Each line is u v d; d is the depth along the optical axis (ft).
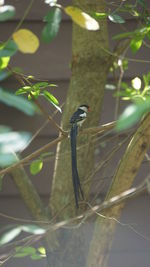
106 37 23.93
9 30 29.53
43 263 29.14
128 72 29.04
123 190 20.88
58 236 23.00
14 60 29.48
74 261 22.98
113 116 29.17
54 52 29.55
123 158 20.88
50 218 23.50
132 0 28.43
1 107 29.50
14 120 29.35
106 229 21.24
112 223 21.26
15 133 9.55
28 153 28.99
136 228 28.89
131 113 8.79
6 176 29.40
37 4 29.22
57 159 23.76
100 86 23.72
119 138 28.40
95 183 28.68
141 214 28.81
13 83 29.43
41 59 29.53
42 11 29.19
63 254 23.00
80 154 23.16
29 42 13.65
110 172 28.68
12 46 13.15
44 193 29.12
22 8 29.32
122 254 29.04
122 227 28.89
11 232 11.26
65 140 23.59
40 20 29.27
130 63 29.04
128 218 28.86
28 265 29.22
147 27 19.88
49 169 29.07
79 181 22.41
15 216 29.30
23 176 23.75
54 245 23.04
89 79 23.61
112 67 25.50
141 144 20.39
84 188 23.26
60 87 29.43
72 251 23.02
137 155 20.52
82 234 23.26
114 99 29.14
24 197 23.71
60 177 23.50
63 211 23.15
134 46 20.30
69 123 22.95
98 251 21.31
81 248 23.16
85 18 13.87
